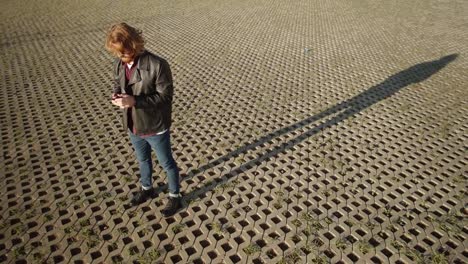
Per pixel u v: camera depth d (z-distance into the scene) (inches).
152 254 122.6
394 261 122.5
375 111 216.5
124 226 133.8
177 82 251.1
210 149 178.7
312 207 144.7
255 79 258.8
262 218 139.1
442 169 167.3
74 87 241.8
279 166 167.8
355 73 270.4
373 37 349.7
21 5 439.5
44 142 180.5
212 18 408.8
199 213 140.7
